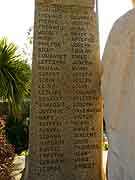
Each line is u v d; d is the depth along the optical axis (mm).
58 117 5176
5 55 10672
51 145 5152
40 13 5180
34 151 5133
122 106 4352
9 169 6207
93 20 5301
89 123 5219
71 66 5211
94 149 5223
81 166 5180
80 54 5234
